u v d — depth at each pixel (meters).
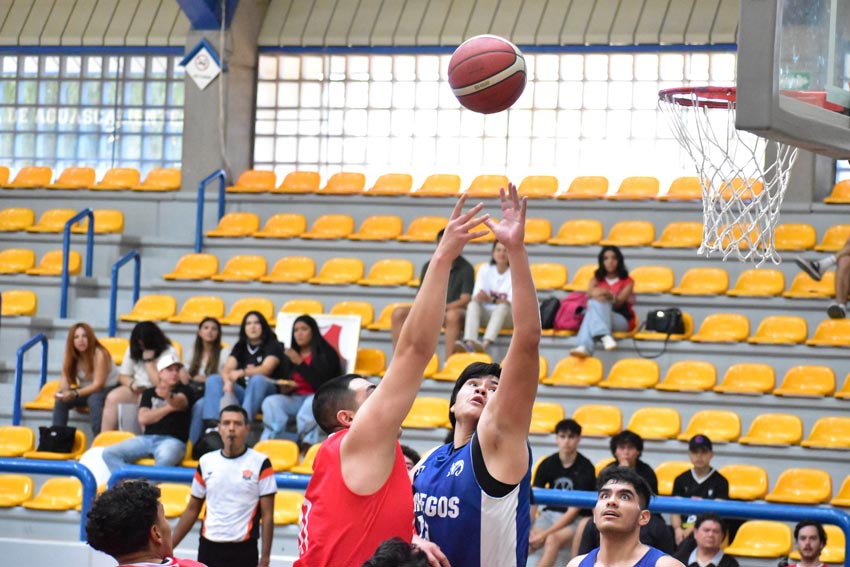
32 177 17.83
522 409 4.17
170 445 11.13
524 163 16.81
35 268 16.02
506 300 13.05
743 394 12.05
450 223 4.07
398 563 3.59
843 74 5.14
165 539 4.57
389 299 14.39
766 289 13.58
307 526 4.21
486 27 16.91
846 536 6.80
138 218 16.97
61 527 10.88
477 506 4.23
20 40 18.34
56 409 12.32
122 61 18.16
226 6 17.00
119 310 15.02
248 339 12.12
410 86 17.28
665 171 16.27
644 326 13.11
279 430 11.66
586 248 14.45
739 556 9.64
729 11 16.12
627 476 5.29
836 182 15.53
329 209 16.20
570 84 16.64
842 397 11.83
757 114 4.24
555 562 9.22
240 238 15.77
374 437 4.09
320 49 17.38
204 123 17.00
